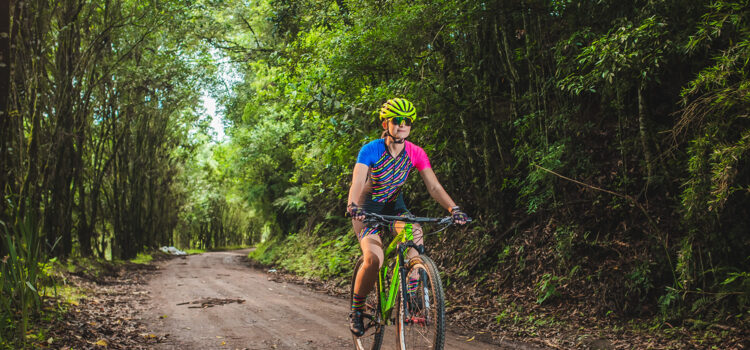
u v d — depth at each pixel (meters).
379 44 8.11
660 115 6.31
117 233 19.34
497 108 8.34
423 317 3.15
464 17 7.50
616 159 6.95
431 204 9.62
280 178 22.72
